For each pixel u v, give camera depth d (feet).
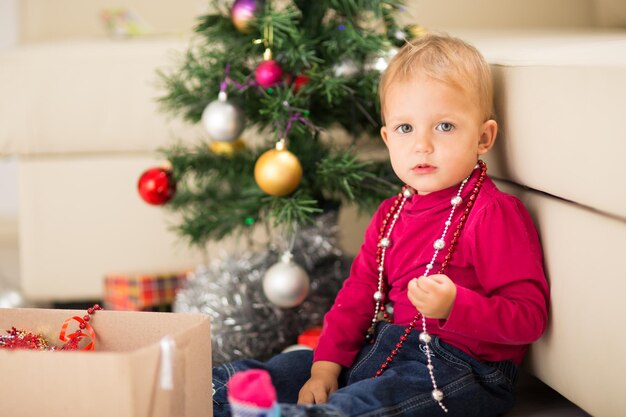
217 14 5.03
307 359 4.07
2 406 2.97
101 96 6.28
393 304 4.18
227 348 4.83
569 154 3.26
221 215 5.49
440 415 3.48
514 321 3.44
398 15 5.22
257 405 2.74
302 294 4.87
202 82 5.12
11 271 8.20
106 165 6.41
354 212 6.29
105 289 6.27
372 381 3.44
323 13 4.93
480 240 3.62
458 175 3.77
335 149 5.28
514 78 3.71
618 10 7.28
